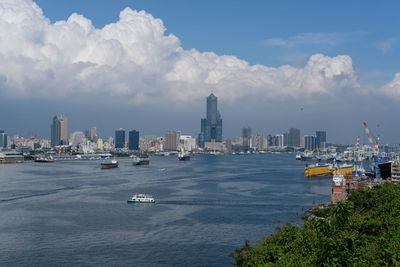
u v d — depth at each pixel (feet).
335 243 338.95
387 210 594.65
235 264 586.45
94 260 599.57
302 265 368.68
